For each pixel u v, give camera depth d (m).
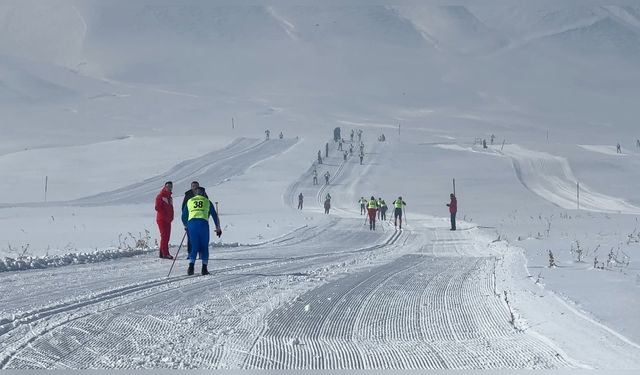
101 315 17.23
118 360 13.30
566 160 154.12
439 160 156.50
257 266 29.64
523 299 20.23
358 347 14.88
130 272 26.64
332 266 30.44
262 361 13.55
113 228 61.94
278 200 111.44
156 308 18.47
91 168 146.62
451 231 63.28
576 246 40.16
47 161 153.88
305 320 17.52
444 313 18.70
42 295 20.28
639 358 13.56
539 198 114.88
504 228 60.81
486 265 31.78
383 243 50.06
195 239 26.00
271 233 56.69
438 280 25.67
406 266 31.19
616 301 19.50
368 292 22.27
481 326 17.03
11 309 17.88
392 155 160.38
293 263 31.44
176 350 14.12
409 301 20.61
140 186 126.25
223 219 75.69
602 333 15.53
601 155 166.62
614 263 29.61
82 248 41.19
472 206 104.06
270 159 153.50
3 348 13.86
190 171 140.75
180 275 25.77
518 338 15.66
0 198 117.94
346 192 121.44
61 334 15.12
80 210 89.62
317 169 142.88
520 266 29.19
